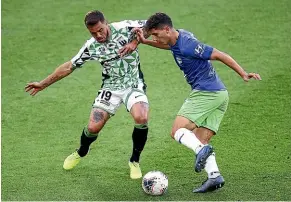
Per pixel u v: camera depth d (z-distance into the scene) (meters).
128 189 23.33
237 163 24.89
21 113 29.73
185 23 37.56
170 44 22.50
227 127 27.73
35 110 29.97
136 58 23.69
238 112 28.97
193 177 24.00
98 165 25.14
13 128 28.44
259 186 23.17
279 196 22.47
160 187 22.59
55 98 31.02
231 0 39.84
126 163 25.28
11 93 31.61
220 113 23.28
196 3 39.62
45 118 29.27
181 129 22.62
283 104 29.56
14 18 38.78
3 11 39.53
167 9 39.03
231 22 37.56
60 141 27.28
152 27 22.28
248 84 31.56
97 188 23.45
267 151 25.75
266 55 34.34
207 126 23.12
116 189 23.34
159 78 32.66
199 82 22.81
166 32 22.28
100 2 40.09
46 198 22.89
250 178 23.73
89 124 23.91
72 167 24.78
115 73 23.64
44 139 27.47
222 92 22.92
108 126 28.31
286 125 27.78
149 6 39.41
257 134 27.12
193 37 22.45
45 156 26.03
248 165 24.72
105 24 22.84
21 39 36.75
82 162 25.42
